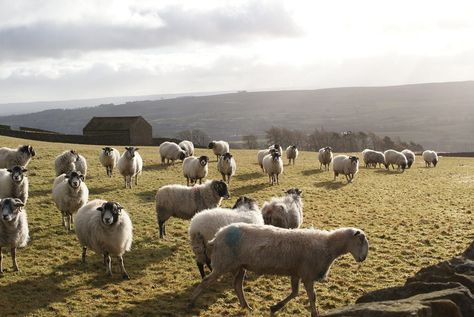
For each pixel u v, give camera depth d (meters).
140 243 18.78
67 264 16.00
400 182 40.47
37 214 21.92
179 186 18.94
